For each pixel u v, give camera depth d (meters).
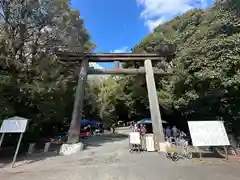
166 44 15.45
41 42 13.51
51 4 12.98
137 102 21.72
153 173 6.78
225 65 9.23
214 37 10.48
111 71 15.35
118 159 9.43
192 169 7.18
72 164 8.70
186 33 13.48
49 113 13.72
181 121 17.09
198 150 10.81
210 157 9.22
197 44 11.20
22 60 12.77
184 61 11.44
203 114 13.30
